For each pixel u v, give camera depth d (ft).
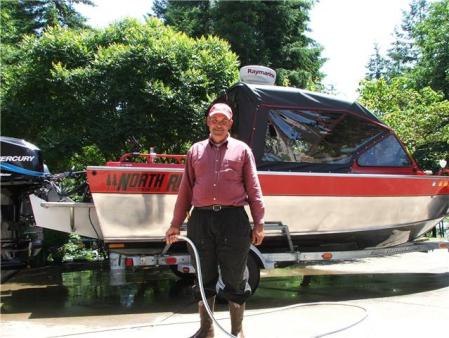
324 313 15.52
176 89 28.48
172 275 24.04
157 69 28.43
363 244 20.10
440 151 45.91
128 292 19.84
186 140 29.37
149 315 15.84
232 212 11.34
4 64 35.12
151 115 28.86
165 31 30.99
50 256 28.96
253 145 18.06
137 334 13.33
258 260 17.22
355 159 19.17
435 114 42.75
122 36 30.71
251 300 18.03
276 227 17.63
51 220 16.88
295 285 21.12
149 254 17.25
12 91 30.12
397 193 19.21
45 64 29.63
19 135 30.32
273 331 13.46
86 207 17.04
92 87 28.89
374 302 17.31
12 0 56.18
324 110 18.99
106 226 16.30
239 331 11.75
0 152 19.16
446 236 26.73
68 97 29.30
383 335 12.98
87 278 23.38
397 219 19.66
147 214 16.56
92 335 13.28
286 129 18.56
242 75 20.16
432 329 13.55
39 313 16.21
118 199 16.31
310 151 18.72
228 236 11.27
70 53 29.76
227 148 11.53
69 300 18.33
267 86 18.86
